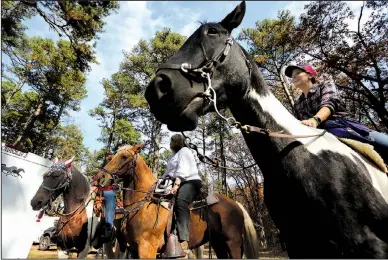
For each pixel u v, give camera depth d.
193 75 1.68
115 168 4.36
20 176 6.36
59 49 12.01
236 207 4.69
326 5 11.62
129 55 18.97
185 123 1.65
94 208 4.89
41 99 17.28
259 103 1.85
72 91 14.22
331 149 1.82
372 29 11.24
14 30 9.54
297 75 2.46
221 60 1.78
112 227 4.70
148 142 20.64
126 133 20.45
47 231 11.53
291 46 13.26
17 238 6.00
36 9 8.29
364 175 1.76
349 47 11.50
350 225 1.59
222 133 16.55
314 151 1.78
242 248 4.66
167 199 3.92
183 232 3.50
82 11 8.54
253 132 1.80
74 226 4.86
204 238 4.35
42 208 4.88
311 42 12.21
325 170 1.71
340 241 1.59
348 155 1.84
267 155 1.82
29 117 20.17
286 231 1.84
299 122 1.96
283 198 1.79
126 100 20.06
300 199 1.71
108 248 5.22
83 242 4.84
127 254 4.61
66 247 4.88
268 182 1.91
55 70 12.48
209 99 1.67
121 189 4.28
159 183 4.04
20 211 6.20
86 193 5.18
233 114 1.94
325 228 1.63
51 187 4.94
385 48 10.94
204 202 4.34
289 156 1.75
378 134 2.19
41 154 23.58
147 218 3.85
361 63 11.35
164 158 24.09
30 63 12.04
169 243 3.74
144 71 19.02
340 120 2.23
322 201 1.65
